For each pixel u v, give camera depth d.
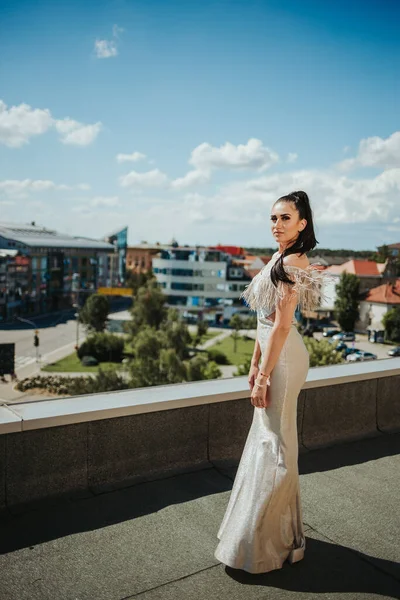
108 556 2.49
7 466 2.87
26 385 56.88
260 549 2.37
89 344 74.56
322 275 2.35
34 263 120.50
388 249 130.50
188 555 2.52
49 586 2.26
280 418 2.41
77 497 3.02
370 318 104.00
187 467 3.47
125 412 3.18
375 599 2.26
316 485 3.33
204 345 88.94
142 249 180.25
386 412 4.44
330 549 2.63
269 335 2.38
